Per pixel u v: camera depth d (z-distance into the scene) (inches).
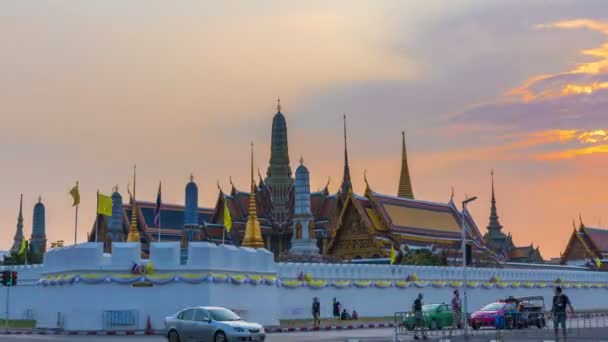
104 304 2615.7
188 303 2613.2
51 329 2642.7
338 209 5098.4
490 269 4153.5
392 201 5059.1
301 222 4650.6
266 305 2871.6
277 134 5984.3
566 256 6422.2
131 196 5659.5
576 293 4712.1
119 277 2620.6
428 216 5221.5
